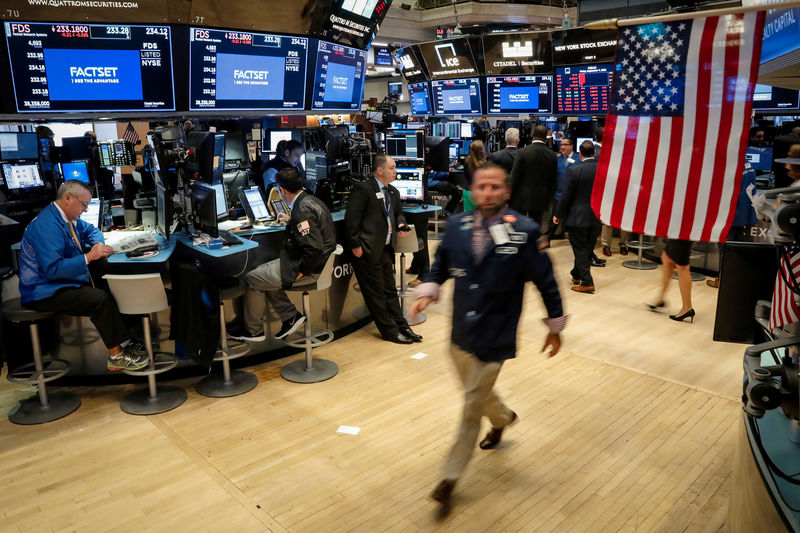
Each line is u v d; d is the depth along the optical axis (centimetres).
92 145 535
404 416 352
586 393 379
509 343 251
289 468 299
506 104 870
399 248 496
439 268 268
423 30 1518
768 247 226
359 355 449
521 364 423
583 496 273
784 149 523
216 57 446
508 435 328
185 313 358
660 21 227
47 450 319
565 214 580
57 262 334
